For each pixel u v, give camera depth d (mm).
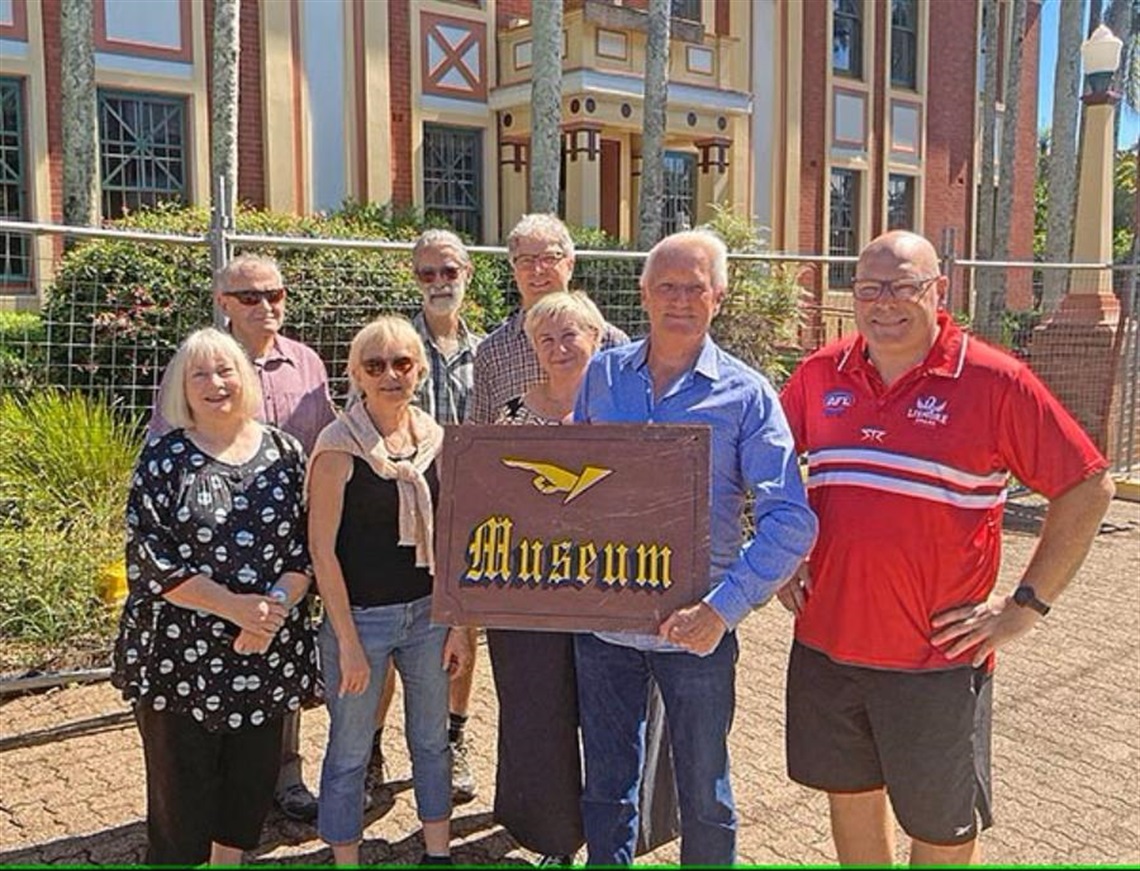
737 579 2670
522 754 3344
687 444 2748
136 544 2953
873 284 2650
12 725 4555
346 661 3188
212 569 2980
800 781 2928
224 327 4645
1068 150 16516
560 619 2750
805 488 2812
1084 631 6023
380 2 14242
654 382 2947
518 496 2807
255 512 3051
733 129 17625
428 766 3398
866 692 2750
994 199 20734
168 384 3055
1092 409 10367
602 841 2980
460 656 3400
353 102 14125
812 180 19266
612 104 15180
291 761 3840
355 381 3293
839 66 19750
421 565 3258
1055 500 2621
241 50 13172
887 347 2670
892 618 2688
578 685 3084
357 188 14242
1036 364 10750
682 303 2818
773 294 11531
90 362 6848
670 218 17875
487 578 2789
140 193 12773
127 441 6008
